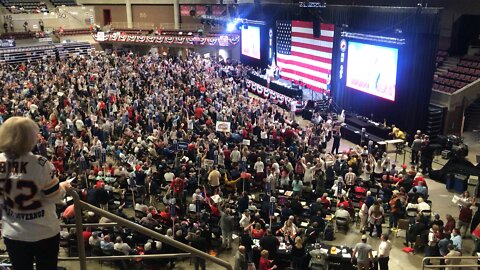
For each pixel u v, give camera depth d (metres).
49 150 21.20
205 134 23.78
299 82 36.22
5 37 46.62
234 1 46.44
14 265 2.91
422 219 15.45
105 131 24.45
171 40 47.59
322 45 33.22
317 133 25.78
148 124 25.45
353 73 30.30
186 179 18.73
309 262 13.84
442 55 31.84
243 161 19.09
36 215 2.86
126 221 3.22
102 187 16.81
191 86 33.12
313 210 15.84
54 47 47.53
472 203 17.09
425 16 24.19
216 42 45.28
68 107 27.34
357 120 28.70
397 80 26.62
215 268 14.45
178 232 13.52
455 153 23.45
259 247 13.56
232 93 33.09
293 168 19.97
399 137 25.39
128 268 13.14
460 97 26.75
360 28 28.94
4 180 2.82
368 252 13.14
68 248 12.48
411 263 14.99
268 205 16.05
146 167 18.77
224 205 16.42
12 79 33.66
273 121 26.28
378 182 19.70
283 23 37.06
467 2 29.47
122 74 37.12
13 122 2.81
